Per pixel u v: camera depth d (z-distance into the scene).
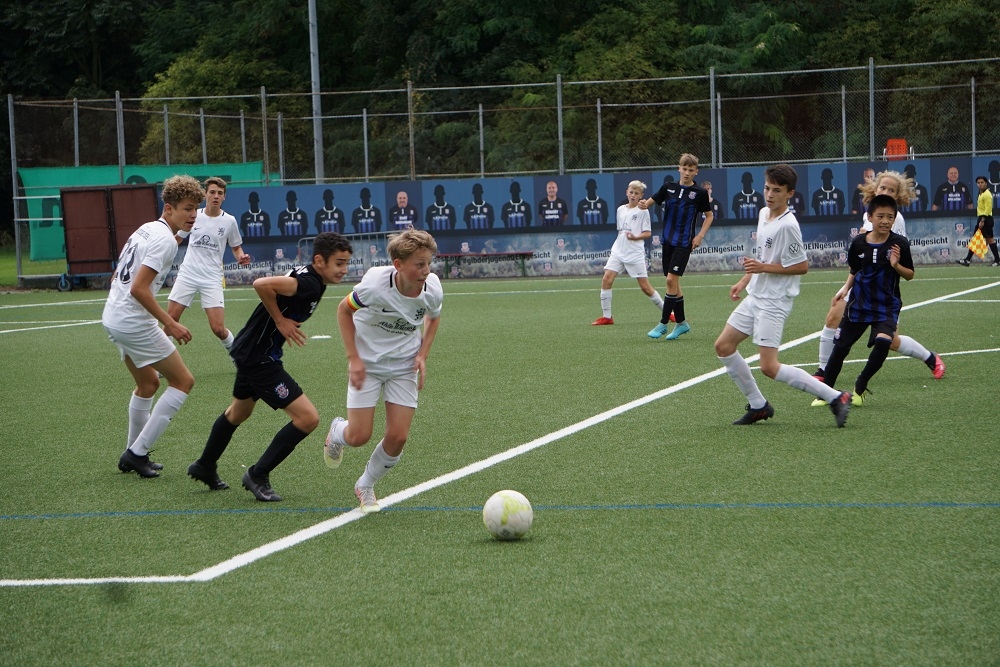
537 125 39.66
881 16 53.66
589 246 36.03
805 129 43.22
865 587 6.30
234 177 38.56
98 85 70.75
